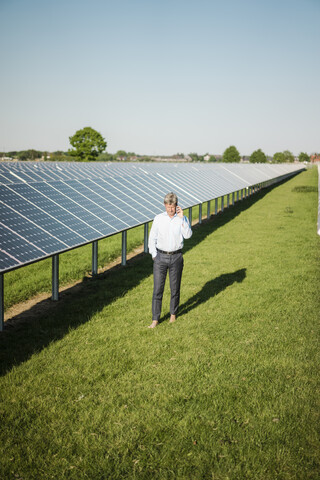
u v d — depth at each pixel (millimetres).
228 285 10812
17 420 5047
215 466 4371
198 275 11789
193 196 19984
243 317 8547
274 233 18578
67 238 9195
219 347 7125
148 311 8906
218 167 40469
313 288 10500
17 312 9102
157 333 7715
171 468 4355
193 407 5379
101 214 11773
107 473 4277
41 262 13875
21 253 7625
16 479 4172
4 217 8570
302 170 116125
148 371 6297
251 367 6414
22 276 11922
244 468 4328
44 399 5547
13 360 6652
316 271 12148
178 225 7672
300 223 21328
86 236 9836
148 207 14836
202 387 5836
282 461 4418
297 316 8562
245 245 16016
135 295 10055
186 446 4672
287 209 26969
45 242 8484
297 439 4738
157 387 5855
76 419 5145
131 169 30000
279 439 4754
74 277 11727
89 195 12898
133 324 8188
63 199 11375
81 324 8188
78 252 15148
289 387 5828
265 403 5445
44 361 6594
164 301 9547
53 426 4996
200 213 21812
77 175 22656
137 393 5699
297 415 5191
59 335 7656
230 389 5773
